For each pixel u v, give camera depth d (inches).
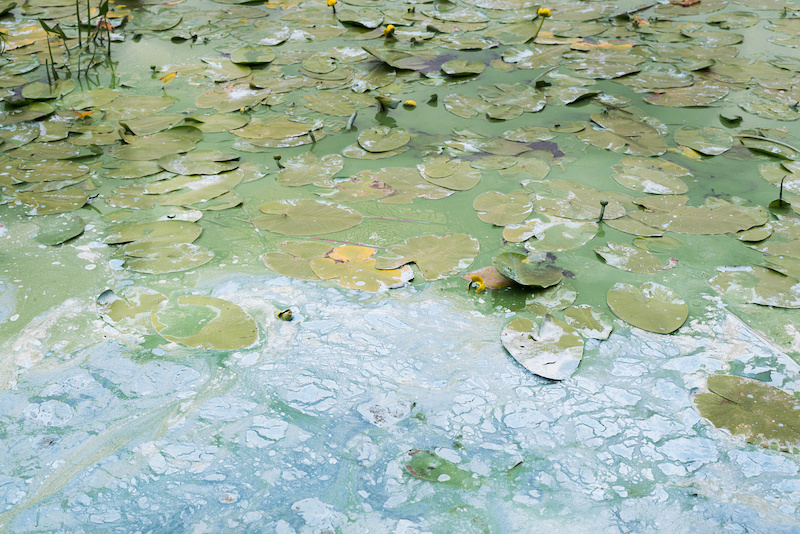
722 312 70.6
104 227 85.1
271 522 49.9
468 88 128.8
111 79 133.7
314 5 175.5
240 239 83.0
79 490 52.4
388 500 51.6
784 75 130.9
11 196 91.4
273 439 56.8
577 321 69.2
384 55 139.9
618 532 49.1
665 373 63.1
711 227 84.2
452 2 178.1
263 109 120.4
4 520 50.2
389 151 105.0
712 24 160.6
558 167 99.7
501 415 58.9
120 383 62.1
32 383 62.0
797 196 91.4
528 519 50.1
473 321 69.9
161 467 54.3
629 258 78.5
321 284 75.0
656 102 121.4
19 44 150.3
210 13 171.3
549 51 144.9
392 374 63.4
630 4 174.7
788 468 53.6
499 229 85.0
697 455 55.0
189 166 99.9
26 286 74.0
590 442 56.4
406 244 81.7
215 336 67.4
